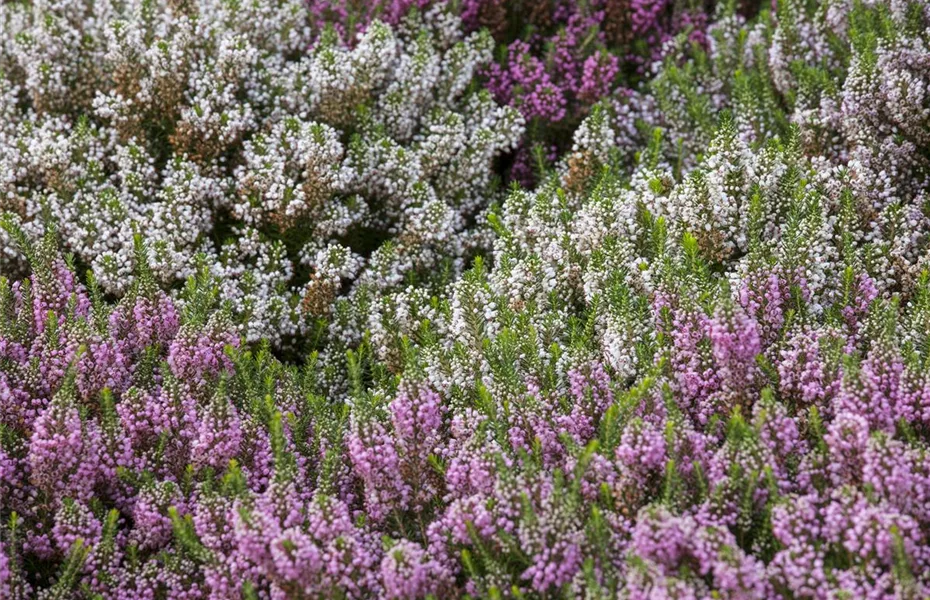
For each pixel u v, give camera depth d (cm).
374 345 227
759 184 223
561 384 214
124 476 209
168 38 240
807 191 224
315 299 230
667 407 206
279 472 205
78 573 207
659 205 226
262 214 234
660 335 213
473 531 202
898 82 229
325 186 233
